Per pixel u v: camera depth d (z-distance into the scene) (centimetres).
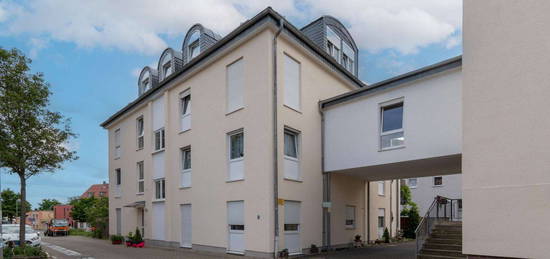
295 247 1339
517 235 540
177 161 1738
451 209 1605
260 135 1300
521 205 540
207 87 1580
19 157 1305
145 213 1981
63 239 2681
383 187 2167
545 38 543
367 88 1362
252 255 1273
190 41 1866
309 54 1489
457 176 3008
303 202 1396
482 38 608
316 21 1831
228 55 1475
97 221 2895
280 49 1358
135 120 2239
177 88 1795
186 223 1648
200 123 1600
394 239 2130
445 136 1133
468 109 612
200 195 1555
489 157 580
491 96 588
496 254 559
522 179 543
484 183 582
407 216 2495
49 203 9450
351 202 1706
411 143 1218
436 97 1166
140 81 2481
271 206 1247
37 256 1264
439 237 1257
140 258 1321
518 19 571
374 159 1331
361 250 1542
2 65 1279
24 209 1347
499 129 574
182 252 1506
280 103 1332
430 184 3155
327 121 1526
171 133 1808
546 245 512
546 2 546
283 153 1328
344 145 1449
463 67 627
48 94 1379
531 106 546
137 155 2175
